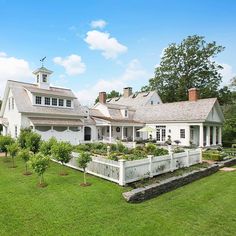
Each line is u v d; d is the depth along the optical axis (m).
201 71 45.47
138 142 30.84
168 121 30.88
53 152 11.80
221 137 34.41
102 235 5.99
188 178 12.01
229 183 11.78
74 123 26.66
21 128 22.31
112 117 33.72
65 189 9.44
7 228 6.29
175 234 6.11
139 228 6.39
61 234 6.01
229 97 41.78
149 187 9.30
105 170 10.88
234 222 6.93
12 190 9.38
